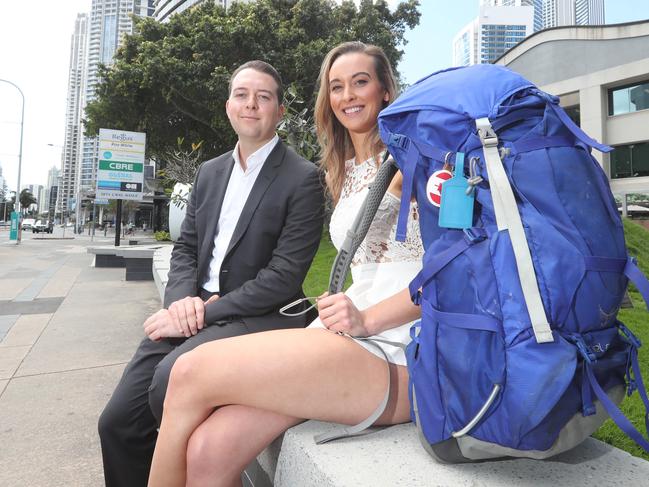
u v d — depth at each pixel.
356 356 1.11
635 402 2.07
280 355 1.05
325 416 1.09
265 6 14.12
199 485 1.06
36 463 2.05
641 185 20.64
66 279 7.92
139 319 4.87
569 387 0.79
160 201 37.34
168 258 6.42
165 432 1.11
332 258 7.13
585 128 22.22
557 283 0.77
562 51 23.08
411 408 1.02
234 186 1.92
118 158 12.23
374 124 1.59
